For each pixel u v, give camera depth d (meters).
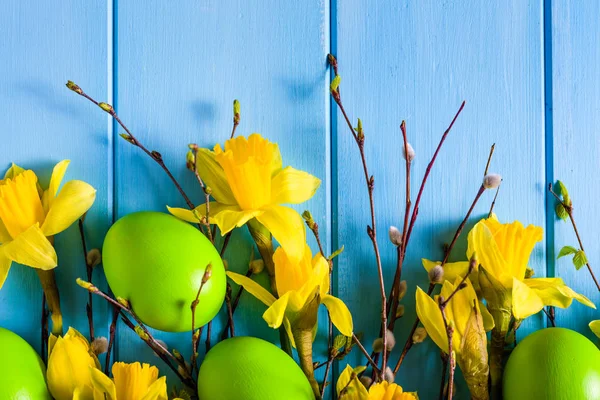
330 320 0.77
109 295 0.76
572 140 0.79
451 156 0.78
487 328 0.75
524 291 0.74
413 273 0.78
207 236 0.76
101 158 0.76
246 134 0.77
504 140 0.79
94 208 0.76
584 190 0.79
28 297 0.76
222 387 0.72
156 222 0.73
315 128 0.78
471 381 0.74
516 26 0.79
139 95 0.77
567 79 0.79
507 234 0.75
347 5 0.78
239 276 0.75
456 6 0.79
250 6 0.78
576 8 0.79
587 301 0.75
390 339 0.75
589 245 0.79
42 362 0.74
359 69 0.78
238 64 0.77
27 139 0.76
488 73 0.79
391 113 0.78
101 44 0.77
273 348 0.74
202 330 0.76
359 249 0.78
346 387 0.74
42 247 0.73
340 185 0.78
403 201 0.78
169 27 0.77
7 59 0.76
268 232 0.76
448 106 0.78
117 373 0.73
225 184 0.76
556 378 0.73
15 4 0.76
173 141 0.77
